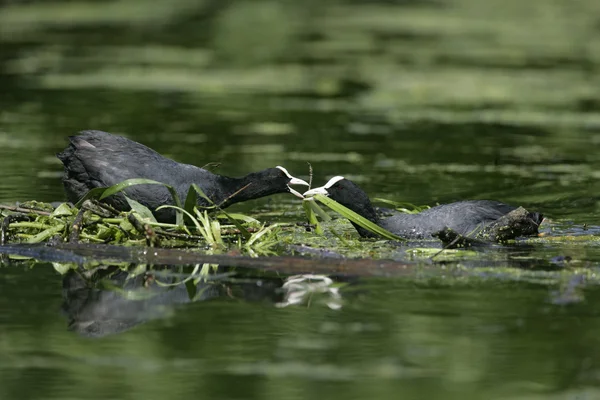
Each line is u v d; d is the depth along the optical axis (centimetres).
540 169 1880
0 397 789
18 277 1125
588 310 1000
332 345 905
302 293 1067
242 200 1407
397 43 3412
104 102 2492
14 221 1330
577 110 2473
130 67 2925
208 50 3253
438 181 1770
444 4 4453
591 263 1208
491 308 1008
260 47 3316
